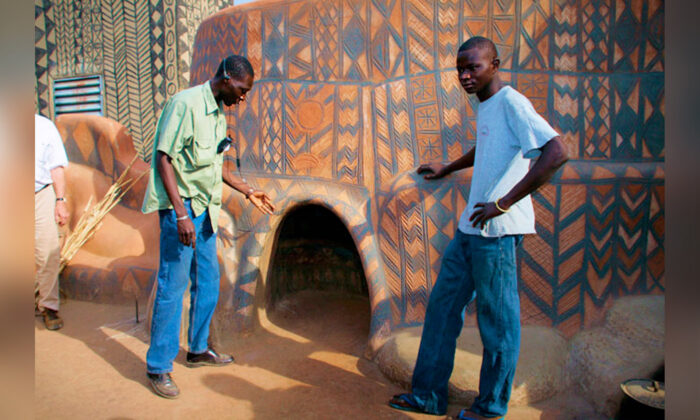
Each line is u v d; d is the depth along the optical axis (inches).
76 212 189.0
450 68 120.3
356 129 128.3
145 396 101.7
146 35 248.2
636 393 87.8
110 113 258.2
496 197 81.9
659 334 99.4
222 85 100.0
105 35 253.9
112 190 184.9
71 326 142.8
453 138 119.3
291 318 147.4
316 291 167.9
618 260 112.3
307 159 133.4
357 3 127.9
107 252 178.1
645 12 113.4
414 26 122.3
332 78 131.5
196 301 112.3
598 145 114.3
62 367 114.7
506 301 82.7
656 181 111.0
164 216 101.4
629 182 111.3
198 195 104.2
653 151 114.0
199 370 114.2
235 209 138.2
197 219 106.2
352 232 124.9
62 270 171.2
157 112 251.4
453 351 92.5
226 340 128.7
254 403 99.4
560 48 115.6
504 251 81.6
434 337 92.3
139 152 256.2
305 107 133.5
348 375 111.8
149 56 249.0
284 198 132.3
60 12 259.0
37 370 112.7
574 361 105.2
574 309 111.8
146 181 191.2
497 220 80.7
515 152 81.0
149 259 172.6
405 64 124.0
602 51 115.0
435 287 92.7
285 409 97.0
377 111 126.4
